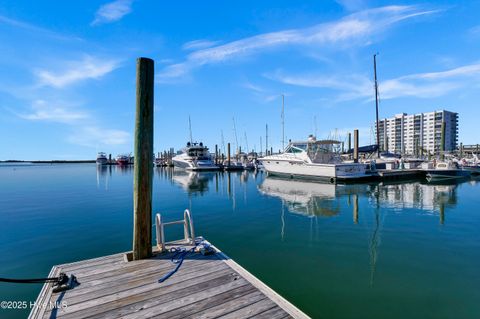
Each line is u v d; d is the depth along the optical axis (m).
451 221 9.47
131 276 3.88
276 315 3.00
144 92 4.40
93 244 7.04
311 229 8.48
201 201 14.02
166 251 4.84
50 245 6.94
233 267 4.22
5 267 5.59
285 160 24.28
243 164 43.88
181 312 3.03
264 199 14.59
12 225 8.98
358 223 9.26
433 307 4.06
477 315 3.84
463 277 5.04
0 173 42.00
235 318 2.94
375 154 29.27
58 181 26.34
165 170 45.62
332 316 3.86
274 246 6.86
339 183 21.31
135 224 4.52
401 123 95.00
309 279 4.99
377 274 5.18
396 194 16.00
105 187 20.84
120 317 2.94
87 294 3.38
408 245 6.88
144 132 4.45
